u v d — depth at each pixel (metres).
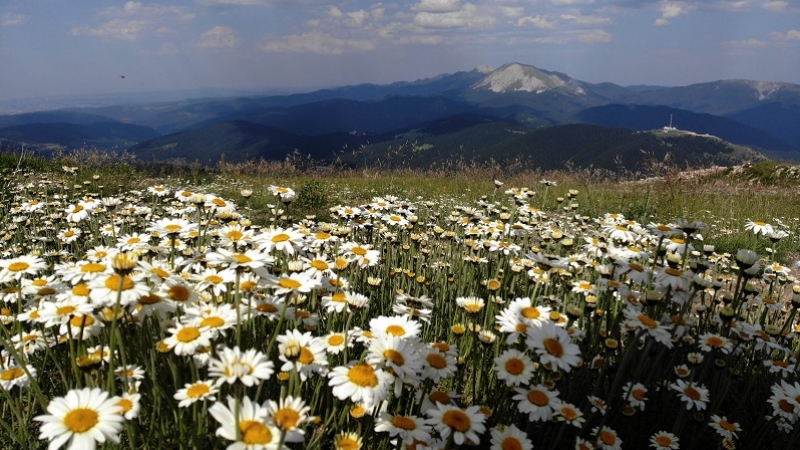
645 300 3.12
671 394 3.48
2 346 2.59
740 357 3.64
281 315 2.39
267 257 2.37
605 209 11.26
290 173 16.20
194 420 2.12
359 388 2.09
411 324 2.56
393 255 5.55
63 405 1.71
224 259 2.29
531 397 2.40
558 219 8.12
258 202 10.73
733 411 3.34
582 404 3.14
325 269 3.17
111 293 2.17
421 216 8.83
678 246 4.13
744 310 4.12
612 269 3.61
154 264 2.71
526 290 4.33
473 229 4.81
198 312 2.37
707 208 11.90
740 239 9.10
